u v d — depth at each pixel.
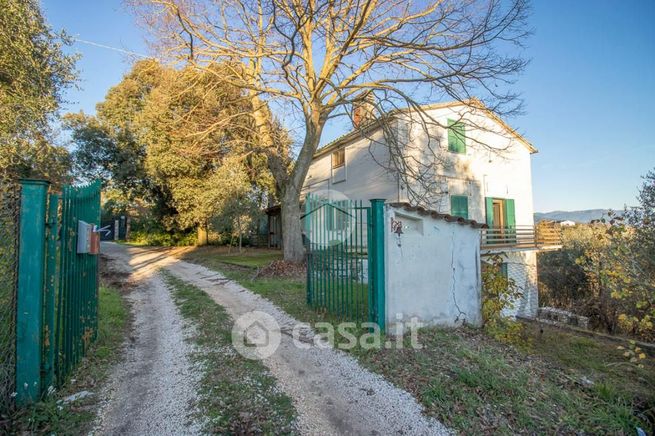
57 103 8.66
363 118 12.30
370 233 5.27
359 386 3.57
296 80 11.72
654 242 4.75
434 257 5.55
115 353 4.45
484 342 5.14
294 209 12.70
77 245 3.81
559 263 16.80
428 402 3.22
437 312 5.53
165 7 10.91
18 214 2.91
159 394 3.38
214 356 4.36
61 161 9.41
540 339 5.91
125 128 21.67
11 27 6.94
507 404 3.21
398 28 11.10
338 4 10.52
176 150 15.12
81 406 3.10
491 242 14.17
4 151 7.01
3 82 7.24
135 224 33.38
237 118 14.90
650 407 3.37
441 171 14.31
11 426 2.69
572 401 3.35
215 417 2.98
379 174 14.79
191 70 12.45
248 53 11.73
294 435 2.77
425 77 10.24
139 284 10.08
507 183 16.52
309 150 12.57
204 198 18.69
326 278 6.24
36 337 2.92
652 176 4.91
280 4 9.98
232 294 8.23
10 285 2.88
